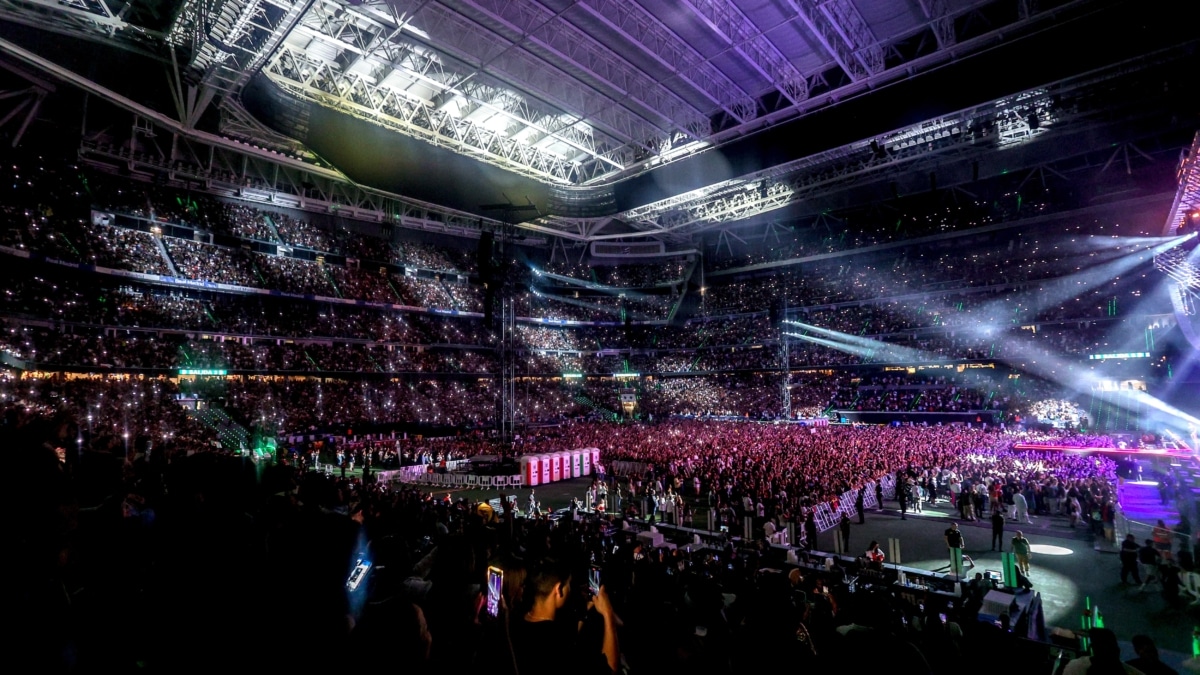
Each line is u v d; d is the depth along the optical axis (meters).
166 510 5.69
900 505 27.48
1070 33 31.86
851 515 27.78
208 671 3.74
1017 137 47.88
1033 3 31.59
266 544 4.66
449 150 44.94
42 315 38.50
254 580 3.97
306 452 44.19
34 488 4.04
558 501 32.41
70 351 38.88
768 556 19.50
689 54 35.00
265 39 28.86
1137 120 49.69
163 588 4.37
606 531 22.14
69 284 42.12
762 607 4.59
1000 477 29.36
